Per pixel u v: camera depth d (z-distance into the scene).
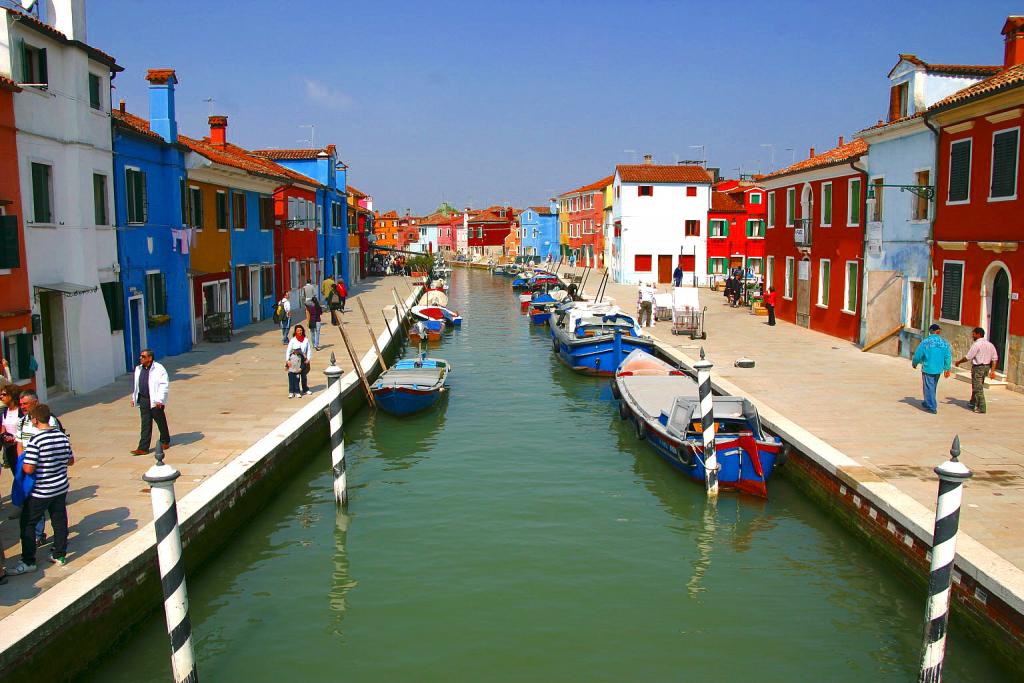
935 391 14.21
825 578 9.77
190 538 9.32
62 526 7.88
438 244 123.69
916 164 19.23
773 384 17.00
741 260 52.00
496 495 12.70
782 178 28.17
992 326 16.45
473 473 13.83
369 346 23.78
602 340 22.53
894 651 8.12
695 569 10.03
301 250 36.22
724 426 13.58
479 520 11.64
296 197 35.47
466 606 9.08
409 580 9.72
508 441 15.87
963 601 7.91
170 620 7.18
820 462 11.62
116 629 7.76
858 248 22.64
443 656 8.04
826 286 25.52
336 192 43.75
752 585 9.59
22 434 7.98
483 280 72.69
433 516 11.80
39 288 14.52
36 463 7.59
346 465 14.30
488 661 7.95
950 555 7.09
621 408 17.53
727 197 54.22
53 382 15.72
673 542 10.86
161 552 7.11
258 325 28.50
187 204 21.91
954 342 17.58
